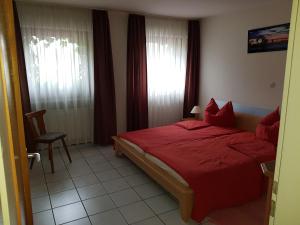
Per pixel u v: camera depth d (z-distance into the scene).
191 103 5.37
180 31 5.08
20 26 3.78
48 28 3.98
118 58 4.64
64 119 4.39
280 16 3.63
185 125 4.33
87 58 4.36
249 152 2.97
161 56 4.99
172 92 5.26
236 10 4.28
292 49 0.84
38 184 3.18
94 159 4.01
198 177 2.42
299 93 0.83
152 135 3.84
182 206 2.42
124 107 4.89
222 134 3.89
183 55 5.21
